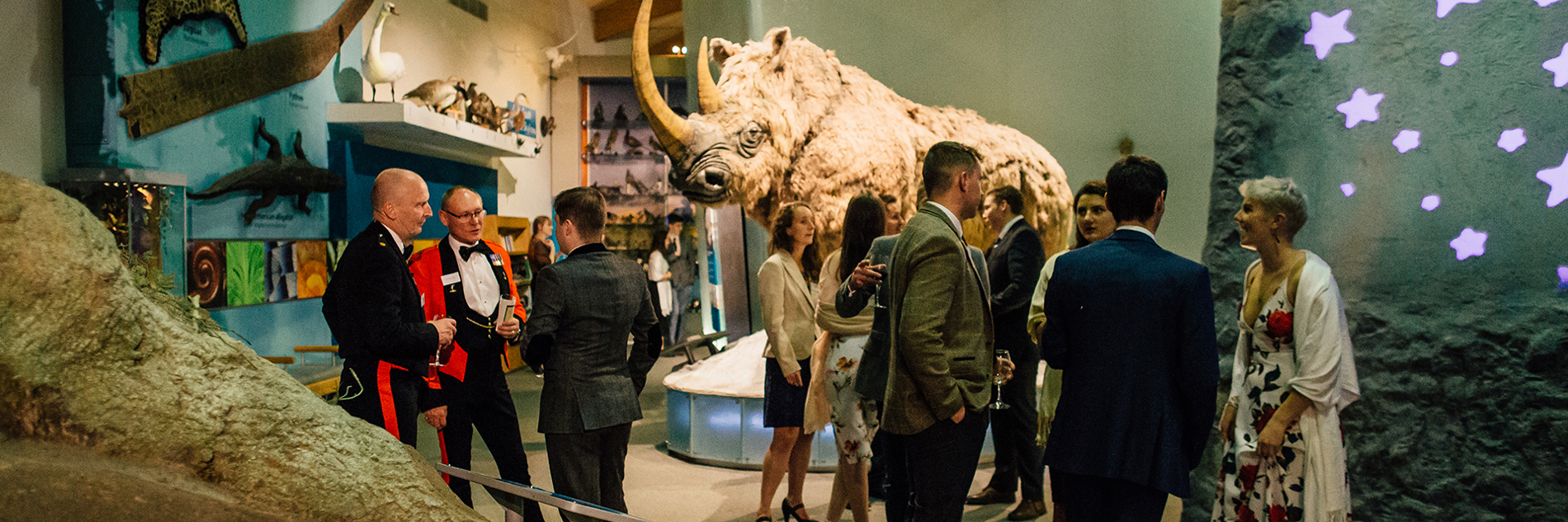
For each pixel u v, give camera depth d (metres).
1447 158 2.57
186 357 1.32
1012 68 5.30
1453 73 2.56
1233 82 2.99
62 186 4.36
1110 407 1.96
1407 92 2.63
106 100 4.50
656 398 6.33
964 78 5.38
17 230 1.19
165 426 1.24
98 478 1.10
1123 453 1.94
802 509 3.13
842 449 2.80
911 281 2.02
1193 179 4.88
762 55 4.09
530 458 4.44
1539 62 2.41
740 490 3.75
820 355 2.95
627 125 12.27
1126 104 5.07
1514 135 2.46
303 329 6.25
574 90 12.09
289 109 6.14
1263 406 2.23
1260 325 2.24
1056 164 4.95
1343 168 2.76
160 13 4.80
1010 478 3.48
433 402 2.64
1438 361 2.58
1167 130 4.95
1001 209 3.20
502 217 9.28
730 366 4.39
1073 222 5.13
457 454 2.77
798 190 4.11
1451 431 2.55
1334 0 2.76
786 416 3.03
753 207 4.14
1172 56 4.91
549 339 2.36
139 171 4.37
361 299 2.38
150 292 1.39
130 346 1.26
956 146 2.13
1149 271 1.96
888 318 2.40
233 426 1.31
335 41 6.76
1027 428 3.21
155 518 1.14
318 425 1.42
